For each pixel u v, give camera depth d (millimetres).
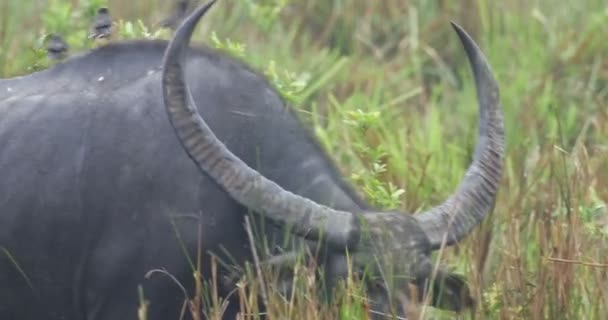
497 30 35531
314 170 20766
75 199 20703
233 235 20344
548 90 32031
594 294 21891
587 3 35969
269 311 19656
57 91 21516
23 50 31078
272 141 20812
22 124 21281
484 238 23172
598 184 25469
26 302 21391
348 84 32844
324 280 19844
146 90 20938
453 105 33281
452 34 35812
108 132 20781
